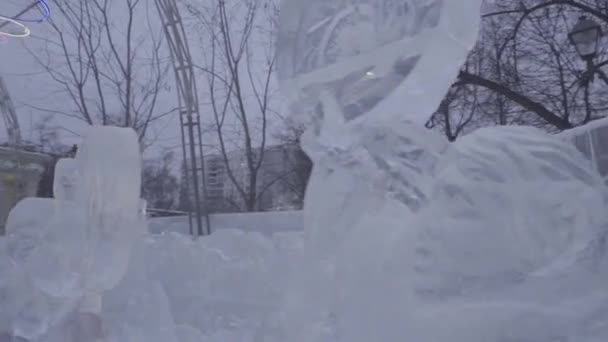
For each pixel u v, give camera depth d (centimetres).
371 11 141
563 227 110
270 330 144
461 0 131
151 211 849
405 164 136
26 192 1082
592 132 218
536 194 112
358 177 141
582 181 116
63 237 205
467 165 119
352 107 145
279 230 428
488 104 1118
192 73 870
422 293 113
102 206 199
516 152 118
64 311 199
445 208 116
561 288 104
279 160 1382
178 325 217
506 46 1112
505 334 103
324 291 136
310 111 152
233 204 1353
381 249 122
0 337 202
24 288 206
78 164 212
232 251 253
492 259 109
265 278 223
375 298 120
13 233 266
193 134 852
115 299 213
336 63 144
